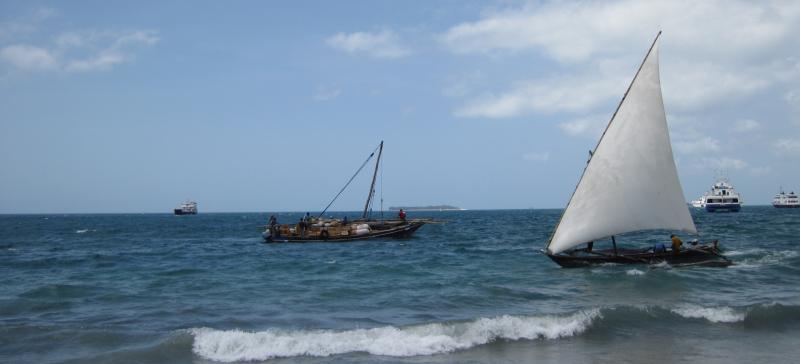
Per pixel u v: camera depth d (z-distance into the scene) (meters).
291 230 58.62
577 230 29.47
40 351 15.70
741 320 18.81
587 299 22.84
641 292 24.44
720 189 144.00
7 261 40.03
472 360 14.96
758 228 69.81
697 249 31.11
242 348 15.62
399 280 28.36
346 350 15.69
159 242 63.50
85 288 26.03
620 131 28.58
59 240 68.12
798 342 16.64
